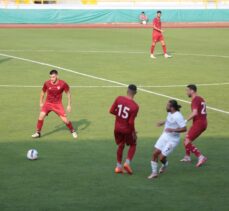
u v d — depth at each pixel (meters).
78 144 48.31
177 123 39.88
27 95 67.94
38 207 33.72
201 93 70.94
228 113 60.88
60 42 121.12
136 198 35.62
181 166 43.03
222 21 179.00
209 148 47.94
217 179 39.84
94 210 33.34
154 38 99.38
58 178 39.25
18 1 177.12
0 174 39.88
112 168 41.94
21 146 47.25
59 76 81.12
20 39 125.69
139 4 191.38
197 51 110.44
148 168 42.22
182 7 187.75
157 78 80.56
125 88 73.38
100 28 155.88
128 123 39.62
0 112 59.25
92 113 59.88
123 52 106.75
